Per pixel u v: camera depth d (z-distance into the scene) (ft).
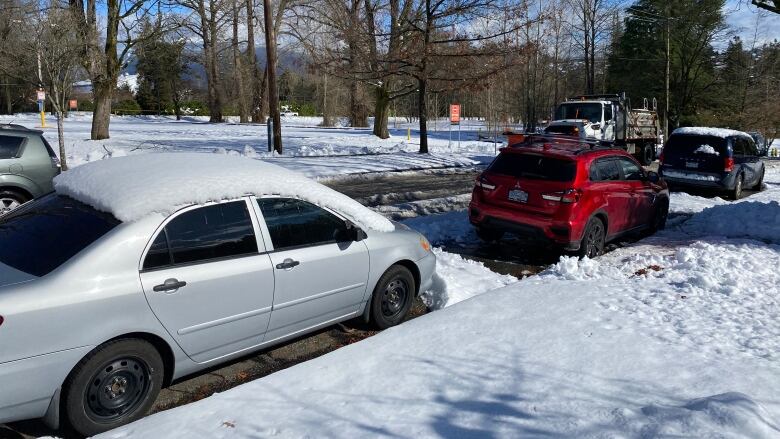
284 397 12.72
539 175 26.68
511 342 15.39
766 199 52.37
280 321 15.39
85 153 63.67
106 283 12.08
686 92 138.62
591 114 75.15
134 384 12.66
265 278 14.69
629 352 14.61
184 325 13.29
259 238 14.83
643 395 12.40
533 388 12.82
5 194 29.78
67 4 55.98
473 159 77.97
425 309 20.68
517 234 27.14
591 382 13.07
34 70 46.83
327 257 16.19
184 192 13.75
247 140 92.27
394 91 112.98
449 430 11.21
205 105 231.50
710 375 13.32
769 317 17.48
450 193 49.65
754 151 57.82
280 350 16.97
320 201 16.52
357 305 17.60
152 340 13.08
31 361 11.16
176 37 92.27
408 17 75.77
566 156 26.35
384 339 15.83
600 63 165.68
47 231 13.25
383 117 115.03
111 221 13.00
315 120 217.56
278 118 72.43
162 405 13.82
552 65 157.17
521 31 86.48
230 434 11.25
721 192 54.49
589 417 11.43
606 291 19.97
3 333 10.84
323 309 16.49
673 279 21.86
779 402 12.08
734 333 16.08
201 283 13.46
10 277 11.82
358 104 150.10
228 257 14.17
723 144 51.65
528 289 20.25
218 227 14.16
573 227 25.68
